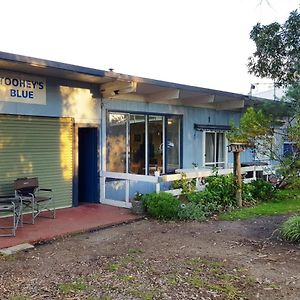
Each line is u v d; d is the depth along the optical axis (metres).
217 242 6.89
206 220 8.78
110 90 10.38
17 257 5.94
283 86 15.77
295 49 14.84
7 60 7.18
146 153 12.27
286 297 4.42
